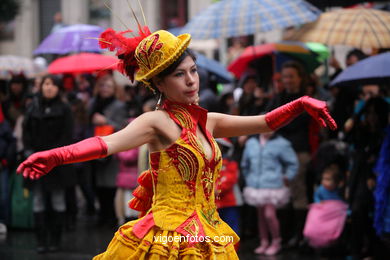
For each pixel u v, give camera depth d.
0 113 14.57
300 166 12.23
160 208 5.66
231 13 12.84
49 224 12.80
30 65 19.14
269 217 12.09
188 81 5.63
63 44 17.00
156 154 5.68
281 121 5.98
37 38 31.22
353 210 10.94
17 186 14.85
